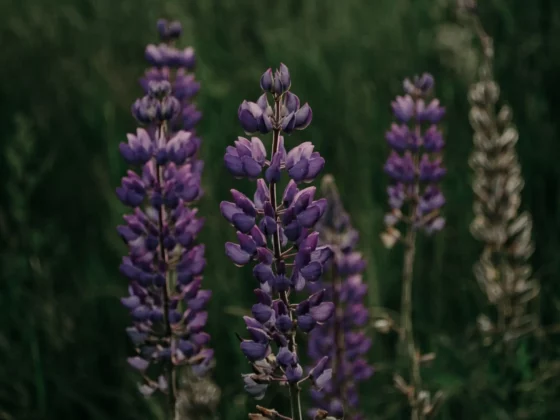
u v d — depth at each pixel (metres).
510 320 1.25
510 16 1.64
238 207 0.93
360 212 1.45
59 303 1.43
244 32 1.92
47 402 1.36
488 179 1.24
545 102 1.56
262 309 0.92
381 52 1.75
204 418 1.10
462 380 1.26
